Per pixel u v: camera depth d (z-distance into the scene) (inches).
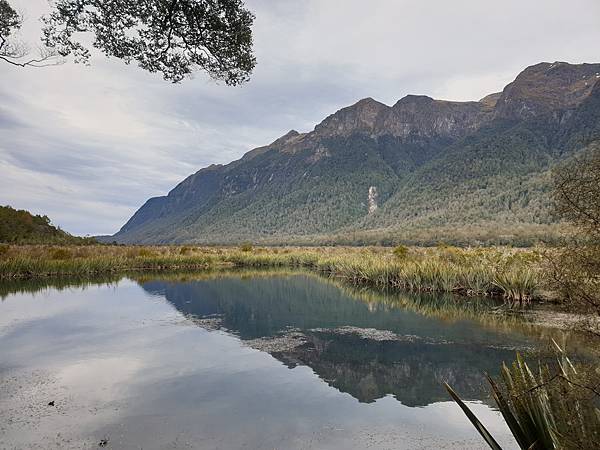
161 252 1727.4
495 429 189.5
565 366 116.6
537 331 378.6
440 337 369.4
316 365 288.8
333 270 1165.1
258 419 199.2
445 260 812.0
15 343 350.0
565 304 108.6
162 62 249.3
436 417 202.7
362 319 465.1
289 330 407.8
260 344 349.7
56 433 183.5
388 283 806.5
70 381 252.8
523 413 112.7
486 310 501.4
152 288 777.6
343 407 213.8
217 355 314.7
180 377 261.3
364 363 293.1
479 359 299.3
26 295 669.3
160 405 215.5
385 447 173.0
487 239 2795.3
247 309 540.7
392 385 248.8
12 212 2036.2
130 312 510.9
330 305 573.3
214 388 241.6
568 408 105.7
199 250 1996.8
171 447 171.6
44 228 2253.9
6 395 229.3
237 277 1032.8
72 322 444.5
